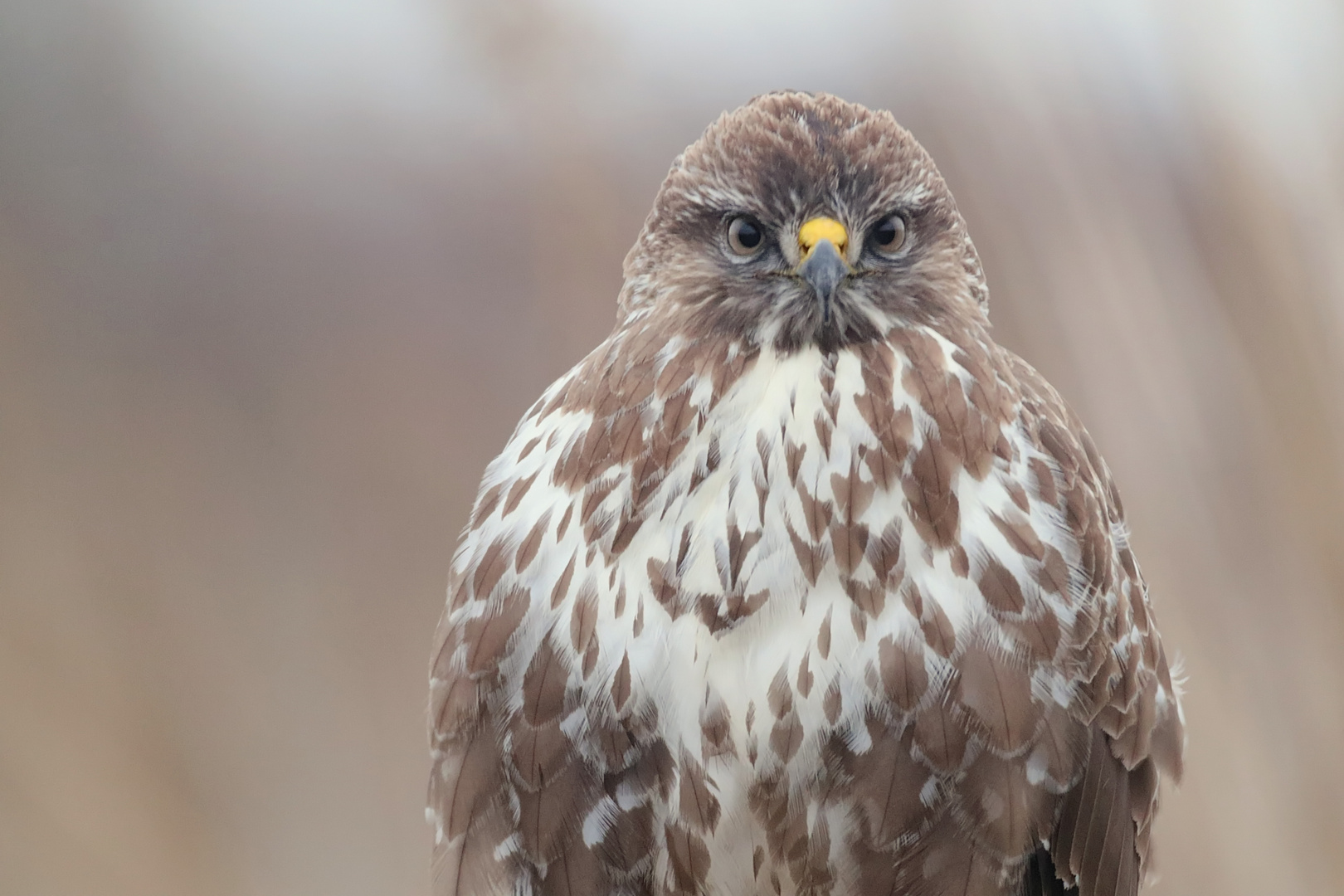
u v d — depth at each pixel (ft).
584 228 17.48
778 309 16.94
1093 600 16.90
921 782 16.85
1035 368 17.02
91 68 18.10
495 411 17.84
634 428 16.93
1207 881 16.96
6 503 17.72
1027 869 16.89
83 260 18.03
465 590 16.99
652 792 16.90
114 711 17.49
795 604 16.87
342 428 17.84
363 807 17.58
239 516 17.78
